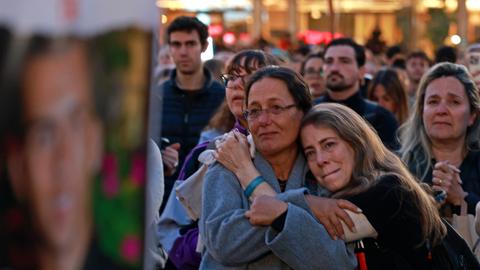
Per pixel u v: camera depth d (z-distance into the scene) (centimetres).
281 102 492
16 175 189
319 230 469
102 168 205
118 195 210
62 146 196
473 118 730
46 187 194
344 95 1059
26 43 187
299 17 3334
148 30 214
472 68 914
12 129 186
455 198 670
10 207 190
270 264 485
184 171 627
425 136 731
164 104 1019
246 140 507
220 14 2989
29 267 194
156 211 548
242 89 654
